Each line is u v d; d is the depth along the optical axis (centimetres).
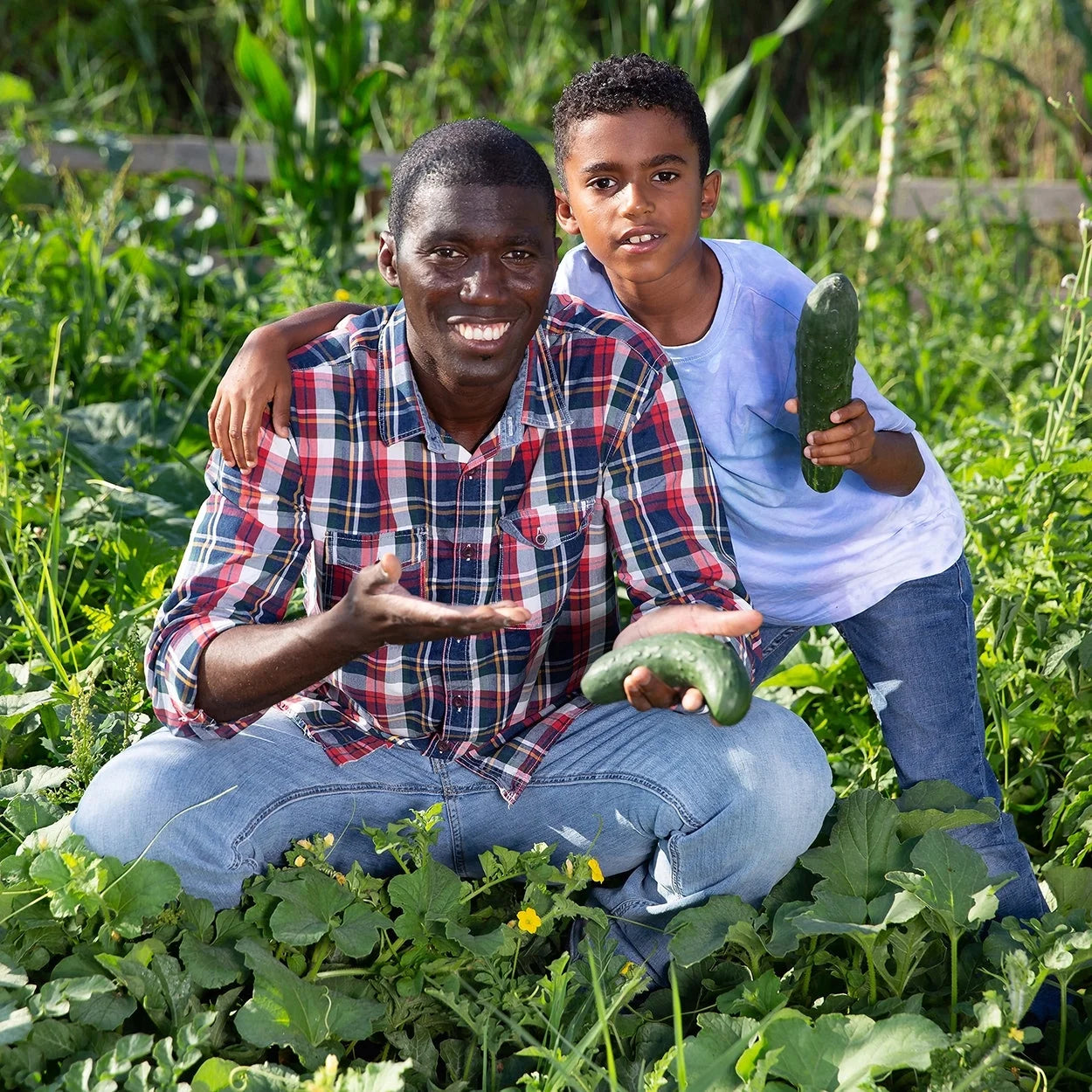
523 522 238
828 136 622
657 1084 206
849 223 631
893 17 594
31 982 227
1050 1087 228
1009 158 729
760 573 266
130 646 286
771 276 253
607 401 240
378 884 233
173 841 231
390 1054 231
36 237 451
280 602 236
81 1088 198
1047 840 286
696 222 247
